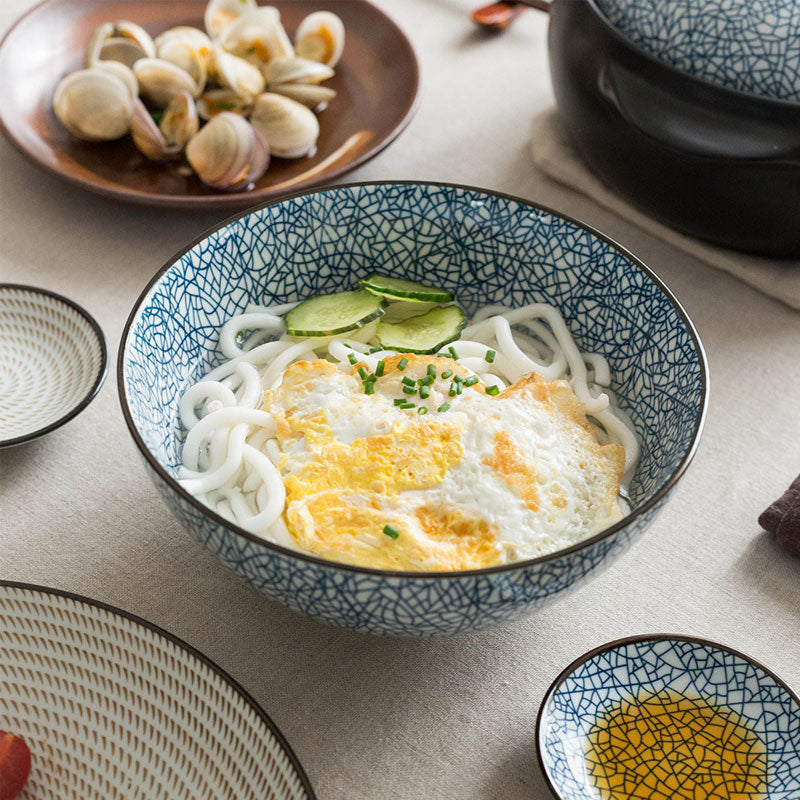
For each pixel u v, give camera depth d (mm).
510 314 675
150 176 781
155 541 643
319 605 557
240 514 609
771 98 689
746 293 751
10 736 567
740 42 699
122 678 584
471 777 580
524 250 667
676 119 701
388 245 679
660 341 630
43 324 704
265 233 660
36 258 754
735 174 705
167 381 632
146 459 566
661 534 650
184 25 869
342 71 850
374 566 580
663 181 730
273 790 550
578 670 585
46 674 587
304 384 629
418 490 595
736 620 623
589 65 729
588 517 601
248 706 565
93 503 655
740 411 698
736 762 572
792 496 647
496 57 903
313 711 594
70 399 677
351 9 865
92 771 571
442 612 550
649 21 718
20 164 809
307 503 595
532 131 827
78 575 631
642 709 583
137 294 740
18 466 666
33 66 824
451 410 616
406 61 836
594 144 753
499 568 540
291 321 664
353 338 671
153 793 564
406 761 583
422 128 842
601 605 626
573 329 668
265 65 821
